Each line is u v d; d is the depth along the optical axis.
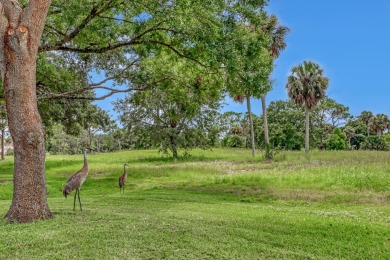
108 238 5.36
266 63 11.15
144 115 34.12
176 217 6.94
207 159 32.56
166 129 33.41
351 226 6.31
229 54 10.02
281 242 5.27
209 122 34.34
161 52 12.80
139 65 14.49
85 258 4.52
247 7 10.70
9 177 19.03
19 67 6.74
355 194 11.14
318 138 57.47
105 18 11.34
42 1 6.97
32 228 6.02
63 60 15.35
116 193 12.62
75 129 24.27
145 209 8.09
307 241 5.35
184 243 5.11
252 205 9.28
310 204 9.96
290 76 34.03
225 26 10.50
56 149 63.28
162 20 10.25
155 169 21.61
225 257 4.57
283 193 11.75
